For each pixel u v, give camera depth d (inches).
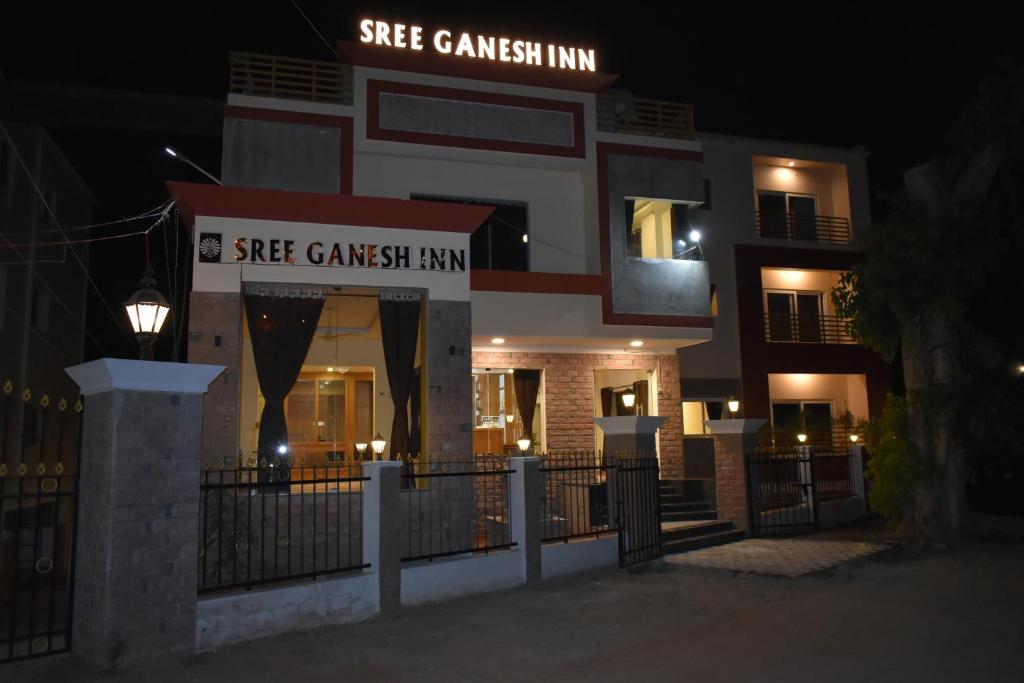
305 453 645.9
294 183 537.6
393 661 264.2
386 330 475.5
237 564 374.3
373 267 468.1
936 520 489.1
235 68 554.6
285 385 450.3
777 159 839.7
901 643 274.2
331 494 423.8
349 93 570.3
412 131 572.4
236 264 444.8
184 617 265.6
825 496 613.9
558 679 244.1
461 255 487.8
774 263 805.9
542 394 653.3
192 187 437.7
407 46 584.7
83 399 277.9
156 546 261.3
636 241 676.1
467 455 468.8
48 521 507.2
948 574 401.4
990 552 459.8
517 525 390.3
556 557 401.7
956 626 296.7
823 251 824.9
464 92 588.7
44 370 668.7
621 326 602.2
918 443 505.4
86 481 267.1
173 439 269.9
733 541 521.7
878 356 829.8
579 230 637.3
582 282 597.9
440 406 468.1
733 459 553.6
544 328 589.3
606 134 622.2
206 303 437.4
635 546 440.8
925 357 508.7
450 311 479.5
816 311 852.6
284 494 419.8
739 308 785.6
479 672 252.4
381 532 328.5
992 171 518.3
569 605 342.0
